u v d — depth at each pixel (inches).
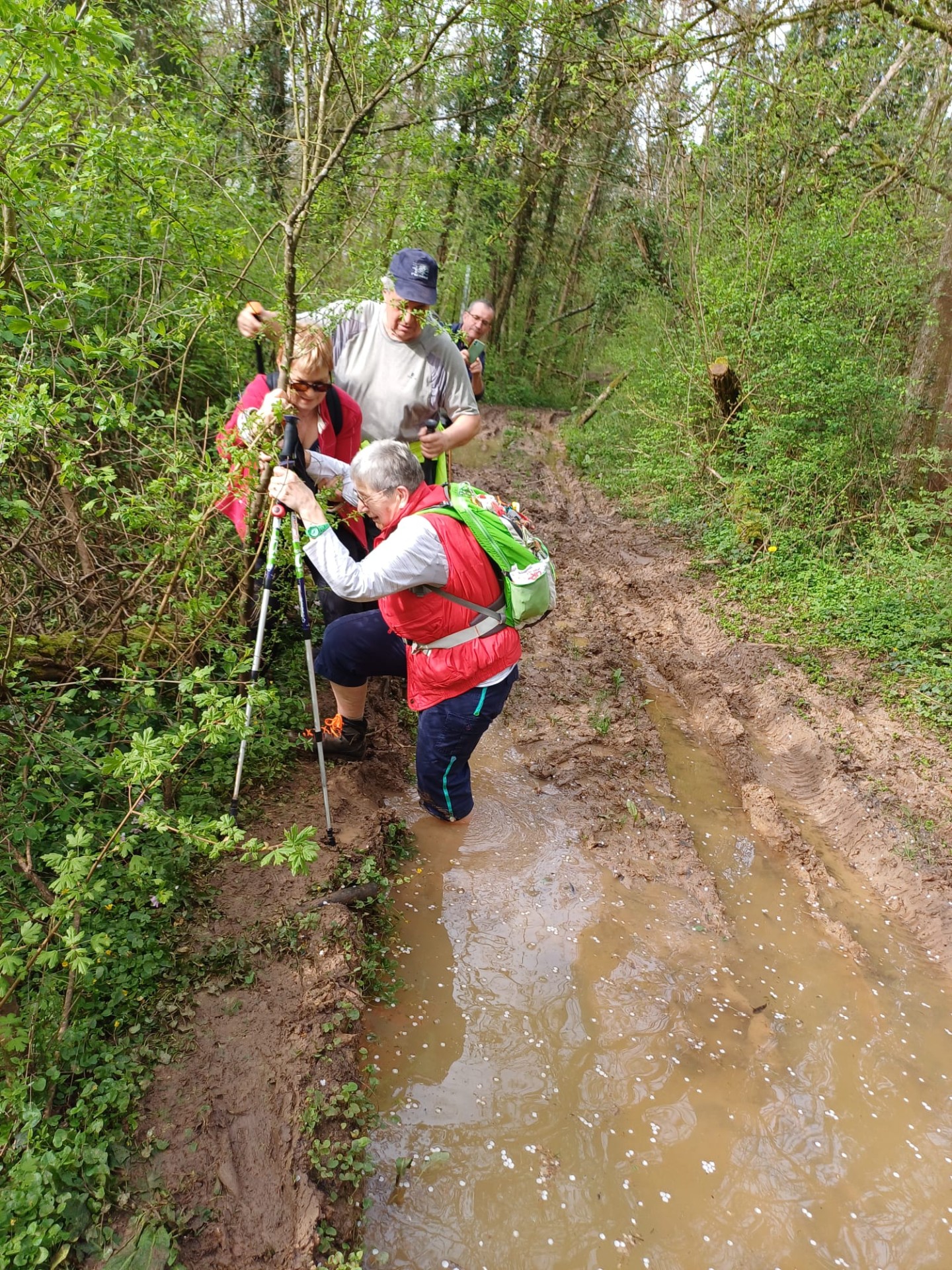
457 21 151.2
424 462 188.1
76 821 124.6
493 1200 106.0
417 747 151.8
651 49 338.6
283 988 119.3
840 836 192.9
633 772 201.0
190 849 131.3
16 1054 96.1
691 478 391.5
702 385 400.5
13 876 112.3
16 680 132.0
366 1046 122.5
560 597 295.7
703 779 206.5
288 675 184.4
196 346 208.4
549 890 158.9
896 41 358.0
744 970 147.9
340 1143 102.4
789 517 341.1
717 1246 104.8
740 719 234.1
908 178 394.3
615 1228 105.0
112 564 155.0
